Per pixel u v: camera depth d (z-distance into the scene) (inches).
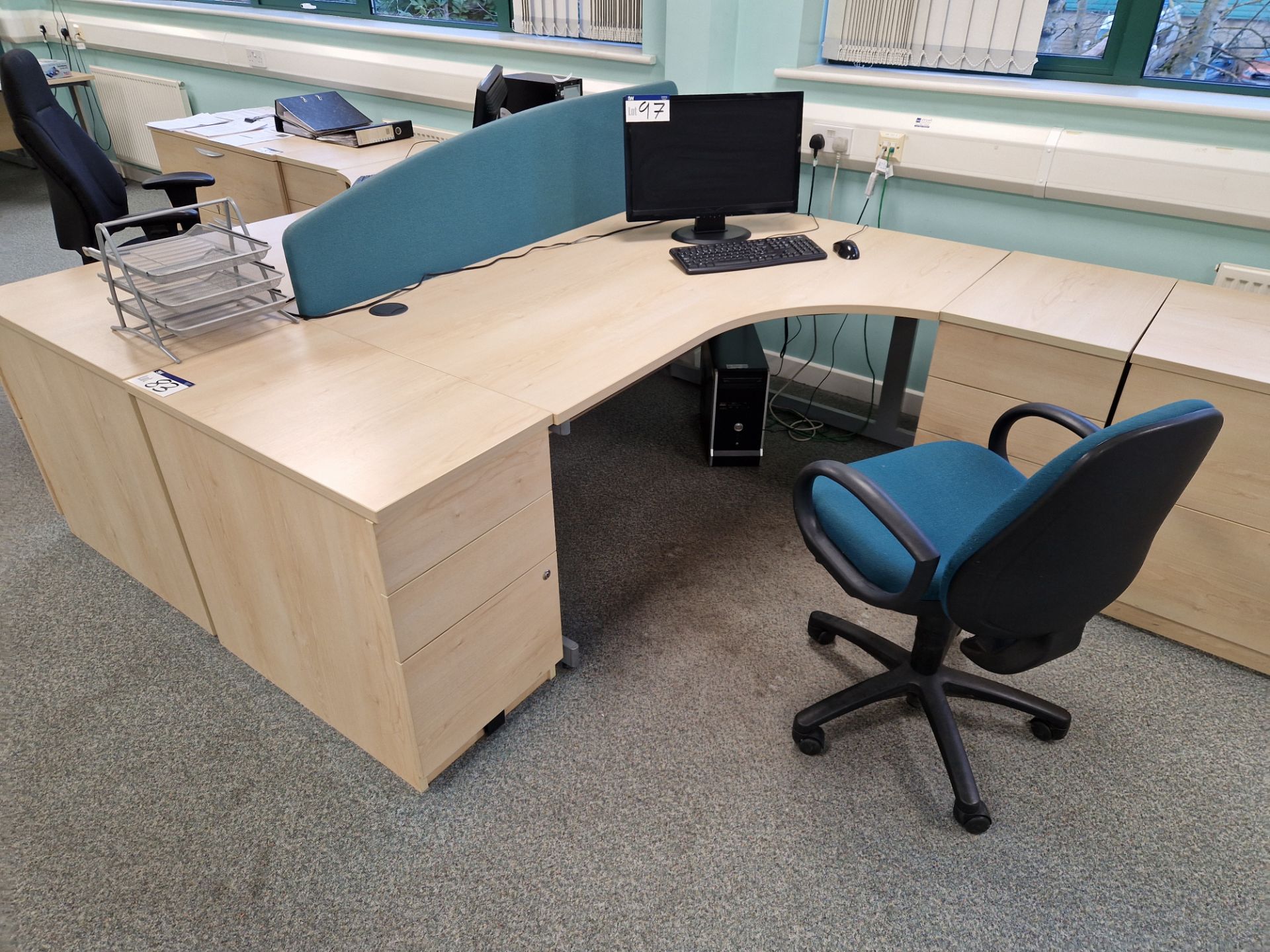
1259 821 59.6
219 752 64.3
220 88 174.1
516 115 82.7
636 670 72.4
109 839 57.6
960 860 56.9
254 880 55.2
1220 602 70.4
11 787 61.1
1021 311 72.8
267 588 60.7
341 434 53.3
